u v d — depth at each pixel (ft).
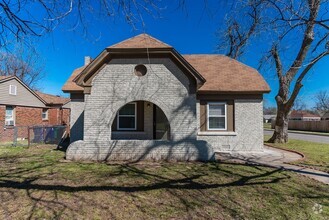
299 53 48.16
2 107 70.79
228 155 43.24
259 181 25.66
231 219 16.66
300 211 17.92
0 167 31.78
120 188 22.95
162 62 39.47
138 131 48.60
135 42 39.75
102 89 39.04
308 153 45.29
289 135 105.91
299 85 55.47
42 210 17.72
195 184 24.47
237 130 48.32
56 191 21.84
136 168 31.58
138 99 39.04
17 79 77.05
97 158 37.37
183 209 18.28
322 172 30.25
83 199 20.03
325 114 244.42
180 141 37.65
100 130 38.37
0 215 16.85
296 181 25.81
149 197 20.72
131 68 39.34
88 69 38.24
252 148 48.08
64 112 104.37
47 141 61.31
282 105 61.41
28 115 83.10
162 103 39.01
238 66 55.21
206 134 48.08
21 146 54.24
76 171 29.58
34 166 32.40
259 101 48.62
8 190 22.00
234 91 47.52
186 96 39.06
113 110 38.83
